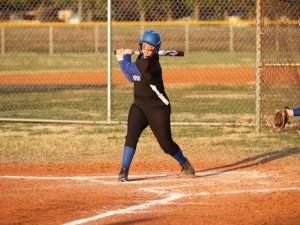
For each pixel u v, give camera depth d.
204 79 60.50
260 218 17.22
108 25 35.38
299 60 33.62
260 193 20.42
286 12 33.19
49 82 59.44
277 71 33.00
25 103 44.94
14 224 16.72
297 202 19.06
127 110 41.81
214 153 27.67
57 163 25.97
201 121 36.41
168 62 76.38
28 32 96.81
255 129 33.28
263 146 29.05
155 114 21.67
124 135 32.09
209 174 23.75
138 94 21.67
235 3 47.91
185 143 29.78
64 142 30.23
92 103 44.94
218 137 31.34
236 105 43.25
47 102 45.50
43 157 27.06
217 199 19.61
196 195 20.20
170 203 19.11
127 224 16.75
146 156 27.12
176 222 16.89
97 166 25.36
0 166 25.36
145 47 20.94
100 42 91.69
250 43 89.25
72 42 92.88
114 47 86.81
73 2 64.44
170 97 48.03
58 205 18.84
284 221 16.91
